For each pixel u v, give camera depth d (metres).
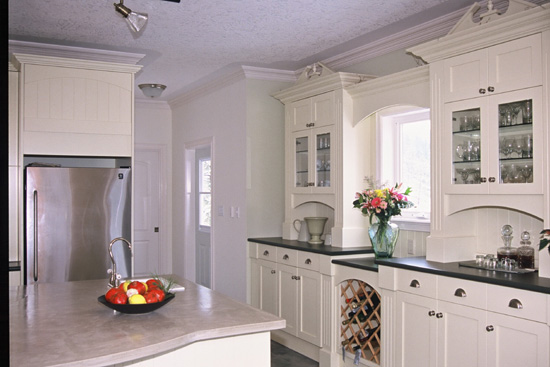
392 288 3.17
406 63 3.92
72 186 3.98
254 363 2.11
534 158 2.62
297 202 4.74
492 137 2.85
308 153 4.52
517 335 2.45
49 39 4.05
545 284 2.39
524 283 2.41
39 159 4.61
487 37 2.83
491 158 2.85
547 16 2.52
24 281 3.91
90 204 4.04
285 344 4.48
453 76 3.08
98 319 2.12
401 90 3.62
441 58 3.15
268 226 5.12
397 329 3.16
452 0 3.20
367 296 3.52
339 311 3.75
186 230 6.54
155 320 2.10
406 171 4.02
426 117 3.80
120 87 4.15
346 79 4.04
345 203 4.09
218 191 5.59
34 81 3.88
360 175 4.16
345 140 4.09
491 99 2.85
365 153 4.19
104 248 4.07
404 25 3.69
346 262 3.62
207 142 5.88
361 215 4.18
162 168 6.95
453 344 2.78
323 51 4.39
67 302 2.46
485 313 2.60
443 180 3.16
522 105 2.70
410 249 3.88
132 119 4.19
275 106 5.17
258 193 5.07
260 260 4.80
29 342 1.80
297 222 4.82
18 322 2.07
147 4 3.28
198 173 6.58
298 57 4.59
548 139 2.56
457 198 3.10
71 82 3.99
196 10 3.38
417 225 3.80
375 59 4.22
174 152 6.91
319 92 4.35
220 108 5.56
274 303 4.55
